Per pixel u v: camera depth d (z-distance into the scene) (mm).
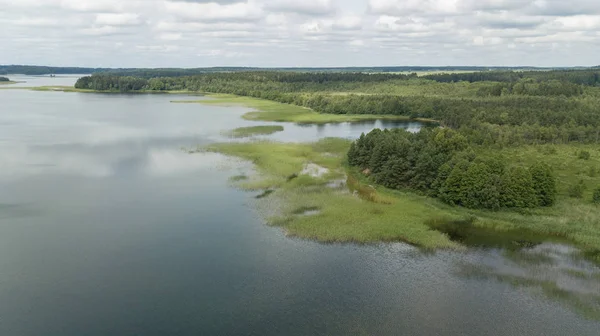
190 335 53719
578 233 83312
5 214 87812
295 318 57344
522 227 86500
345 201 97750
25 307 58094
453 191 96375
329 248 76500
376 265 71062
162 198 98500
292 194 102250
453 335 54906
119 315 56969
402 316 58219
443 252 76125
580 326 57031
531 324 57250
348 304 60531
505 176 95625
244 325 55781
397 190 106500
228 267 69250
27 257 70875
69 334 53125
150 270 67875
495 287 65438
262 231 82250
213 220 86875
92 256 71812
